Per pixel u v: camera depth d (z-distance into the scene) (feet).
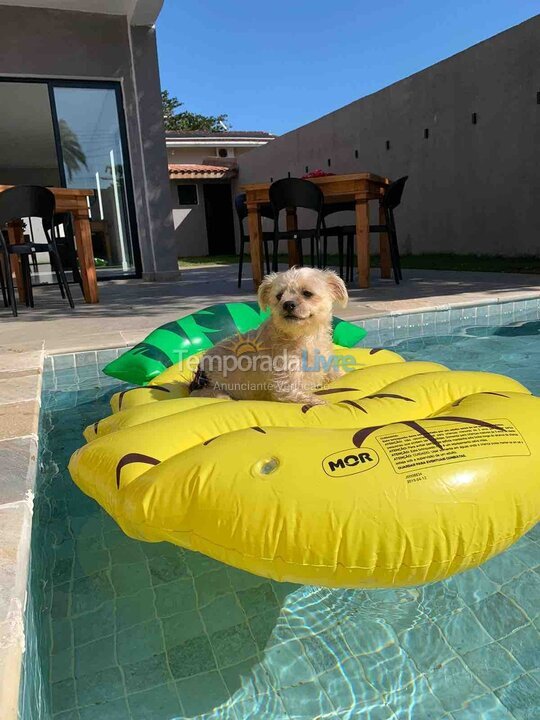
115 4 27.71
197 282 28.89
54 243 20.75
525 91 30.94
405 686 4.32
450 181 36.70
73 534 6.46
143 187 30.83
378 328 15.38
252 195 21.75
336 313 15.49
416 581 4.71
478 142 34.30
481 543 4.73
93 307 20.57
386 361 10.50
